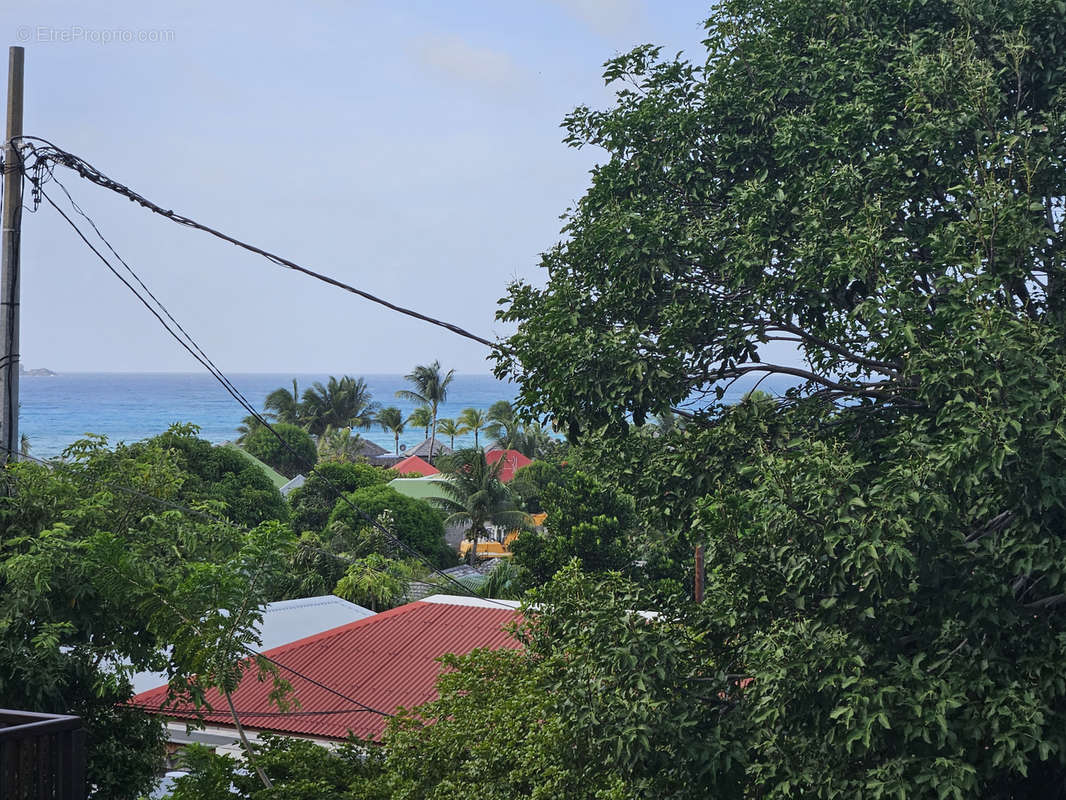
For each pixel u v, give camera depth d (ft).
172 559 50.75
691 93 41.68
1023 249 30.37
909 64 35.32
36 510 48.49
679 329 34.81
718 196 41.32
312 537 156.76
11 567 44.75
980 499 28.96
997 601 28.30
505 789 40.27
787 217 35.83
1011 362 26.58
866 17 38.40
